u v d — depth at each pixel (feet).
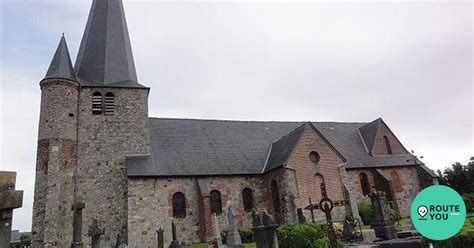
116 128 83.20
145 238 73.36
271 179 84.43
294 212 74.38
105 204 76.43
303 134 84.23
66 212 72.49
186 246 71.05
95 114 82.94
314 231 48.19
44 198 70.49
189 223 78.13
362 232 59.47
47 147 74.23
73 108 80.38
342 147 106.01
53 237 67.67
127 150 82.12
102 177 78.33
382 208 58.23
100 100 84.74
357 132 117.50
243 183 86.02
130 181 76.48
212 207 81.35
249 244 66.74
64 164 74.74
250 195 85.97
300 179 79.00
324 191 80.43
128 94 87.10
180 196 80.23
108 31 95.04
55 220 69.10
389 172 101.09
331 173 82.89
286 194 76.89
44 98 78.84
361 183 97.71
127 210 75.00
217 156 89.40
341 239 56.80
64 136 76.38
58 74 80.07
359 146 109.19
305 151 82.43
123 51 94.53
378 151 106.22
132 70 94.89
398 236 56.44
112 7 99.35
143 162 80.43
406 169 103.65
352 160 100.12
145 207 75.61
